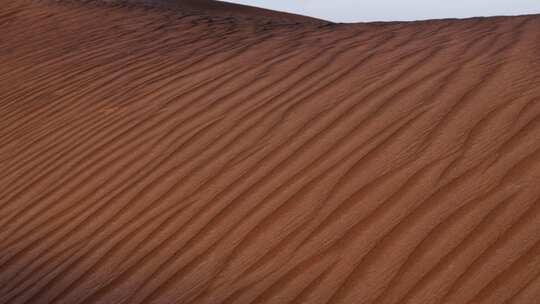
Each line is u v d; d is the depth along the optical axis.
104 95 6.29
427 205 3.40
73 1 11.46
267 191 3.93
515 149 3.63
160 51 7.50
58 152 5.36
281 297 3.09
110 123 5.60
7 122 6.35
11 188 5.00
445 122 4.12
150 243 3.79
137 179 4.54
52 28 9.54
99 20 9.73
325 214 3.58
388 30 6.98
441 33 6.33
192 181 4.29
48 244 4.11
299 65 5.95
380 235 3.29
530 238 3.00
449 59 5.24
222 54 6.88
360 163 3.93
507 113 4.02
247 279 3.28
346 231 3.40
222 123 4.98
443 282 2.91
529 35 5.61
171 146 4.86
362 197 3.62
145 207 4.18
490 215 3.20
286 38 7.29
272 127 4.69
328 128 4.46
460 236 3.13
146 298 3.35
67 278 3.69
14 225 4.45
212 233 3.72
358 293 2.99
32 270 3.87
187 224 3.87
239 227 3.69
